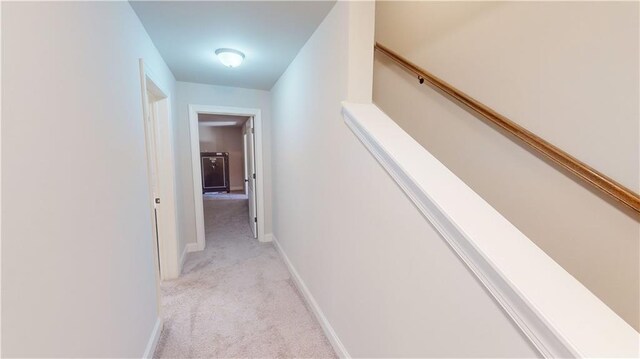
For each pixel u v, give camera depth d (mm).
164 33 1837
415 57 2121
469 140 1681
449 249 819
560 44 1218
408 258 1014
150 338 1627
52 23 798
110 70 1199
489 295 698
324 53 1703
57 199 799
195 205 3271
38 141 725
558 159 1175
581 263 1199
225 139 8500
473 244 721
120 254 1246
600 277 1146
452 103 1787
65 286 828
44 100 754
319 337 1802
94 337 995
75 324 876
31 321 685
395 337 1111
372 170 1217
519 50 1388
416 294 980
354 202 1395
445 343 857
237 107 3336
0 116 600
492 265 669
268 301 2223
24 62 680
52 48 796
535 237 1359
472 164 1669
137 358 1415
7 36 625
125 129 1363
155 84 2035
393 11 2334
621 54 1038
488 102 1567
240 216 5035
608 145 1089
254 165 3656
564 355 541
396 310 1099
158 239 2539
